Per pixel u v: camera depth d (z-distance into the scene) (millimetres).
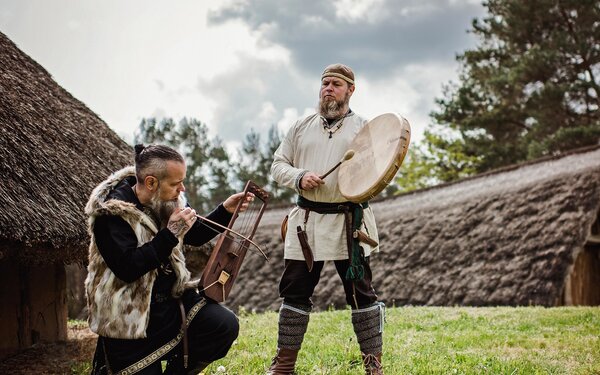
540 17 22047
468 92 23578
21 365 5094
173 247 2873
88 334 6719
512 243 12023
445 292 11766
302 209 3746
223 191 32750
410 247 13617
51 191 4910
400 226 14711
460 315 7133
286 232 3828
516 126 23438
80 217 4914
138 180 3020
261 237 16891
